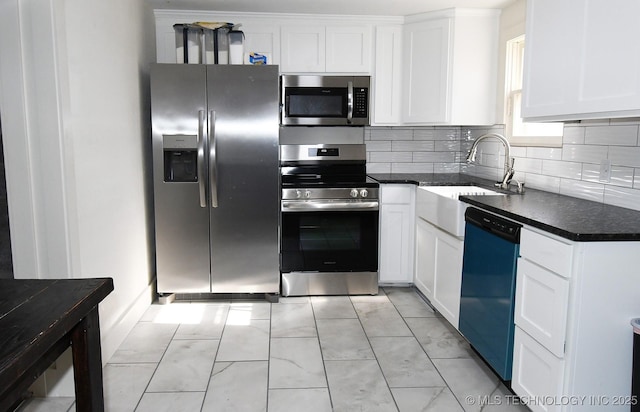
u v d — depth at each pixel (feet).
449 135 14.57
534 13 8.45
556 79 7.77
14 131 7.14
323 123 13.01
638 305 5.97
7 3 6.91
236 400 7.67
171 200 11.58
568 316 6.00
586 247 5.80
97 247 8.68
